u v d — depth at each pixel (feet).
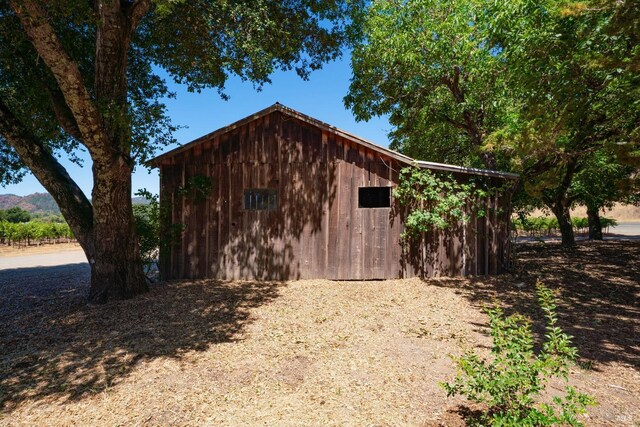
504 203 27.94
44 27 13.47
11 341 14.37
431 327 15.94
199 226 25.27
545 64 20.34
